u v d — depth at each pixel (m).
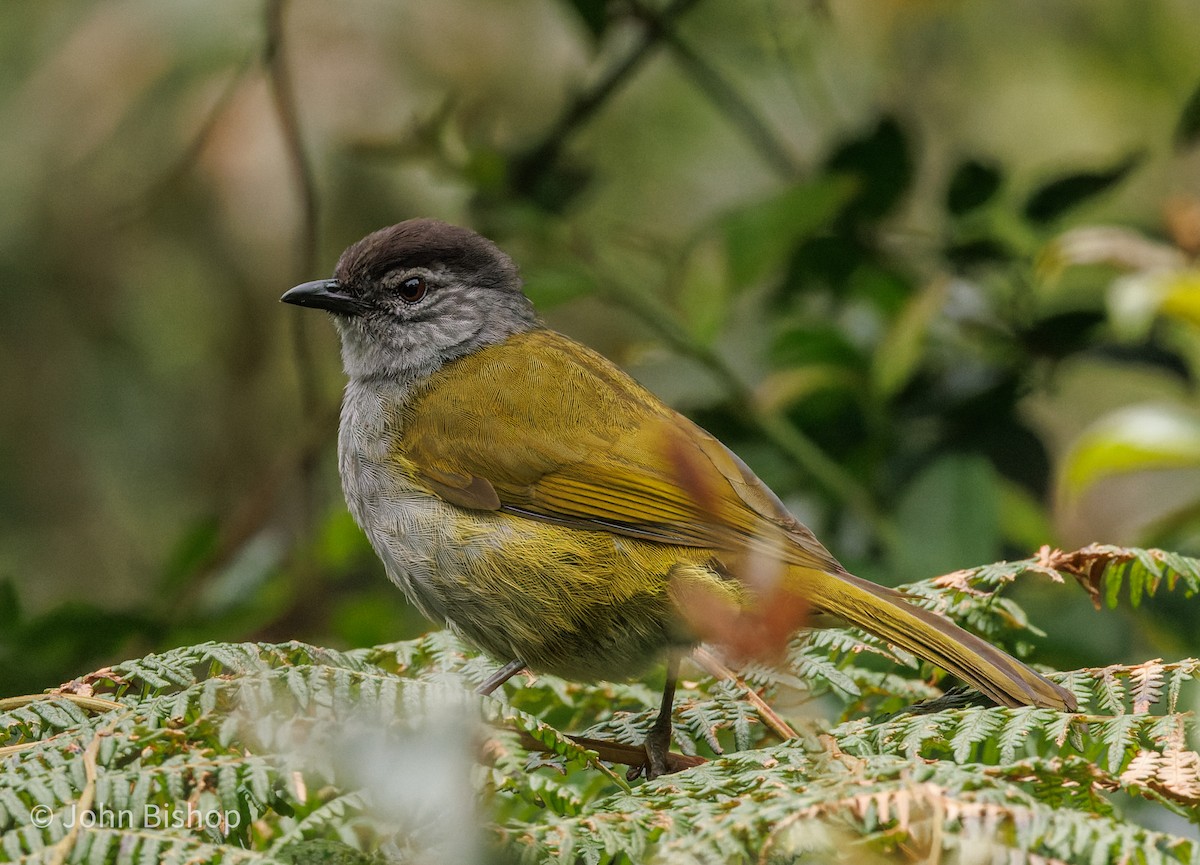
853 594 6.98
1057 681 6.24
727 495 7.89
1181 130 11.07
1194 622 9.14
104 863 4.60
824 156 11.66
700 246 10.70
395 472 8.60
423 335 9.48
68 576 13.71
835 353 10.80
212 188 12.99
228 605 10.64
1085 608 9.08
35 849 4.55
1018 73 14.56
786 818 4.59
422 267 9.55
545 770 7.45
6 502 13.72
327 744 4.86
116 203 13.23
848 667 7.64
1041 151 14.57
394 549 8.58
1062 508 9.45
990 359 10.96
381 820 4.93
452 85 13.24
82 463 13.91
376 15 13.24
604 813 4.88
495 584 8.19
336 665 5.72
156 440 14.05
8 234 13.43
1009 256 11.10
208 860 4.55
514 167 12.29
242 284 13.63
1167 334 11.02
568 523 8.09
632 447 8.17
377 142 11.41
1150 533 9.23
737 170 14.33
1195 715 5.38
